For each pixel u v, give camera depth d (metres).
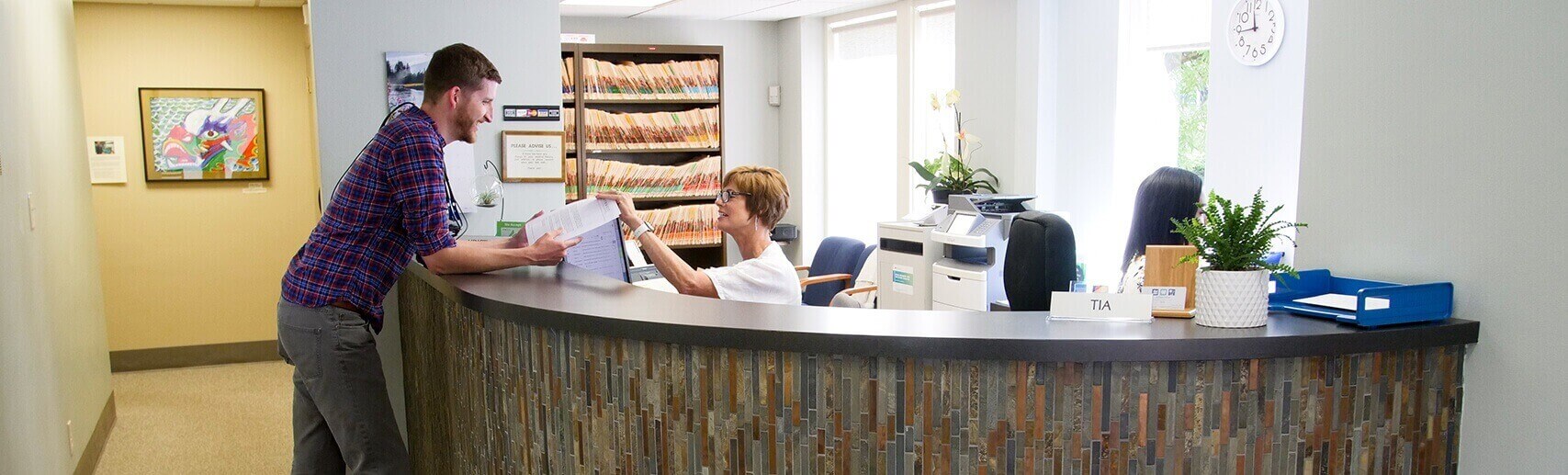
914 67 7.44
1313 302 2.38
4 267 3.21
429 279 3.26
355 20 4.26
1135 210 4.01
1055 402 2.15
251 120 6.61
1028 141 6.12
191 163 6.55
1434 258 2.41
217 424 5.29
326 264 2.87
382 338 4.26
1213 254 2.30
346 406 2.93
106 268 6.48
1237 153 4.71
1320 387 2.25
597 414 2.49
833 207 8.60
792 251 8.91
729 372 2.28
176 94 6.46
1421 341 2.26
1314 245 2.71
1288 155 4.40
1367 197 2.55
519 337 2.71
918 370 2.17
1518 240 2.22
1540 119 2.15
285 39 6.61
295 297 2.88
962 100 6.70
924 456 2.19
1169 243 3.86
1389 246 2.50
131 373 6.50
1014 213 5.35
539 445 2.68
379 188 2.83
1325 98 2.65
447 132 2.97
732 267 3.26
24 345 3.40
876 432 2.20
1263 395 2.21
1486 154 2.27
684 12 7.97
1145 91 5.52
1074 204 5.96
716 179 8.16
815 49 8.50
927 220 5.88
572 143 7.76
